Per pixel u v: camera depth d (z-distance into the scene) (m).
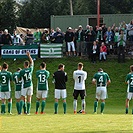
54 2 132.50
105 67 70.44
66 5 132.00
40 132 28.84
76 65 71.19
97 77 45.69
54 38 73.31
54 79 44.94
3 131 29.53
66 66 71.00
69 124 32.78
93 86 66.06
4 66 44.56
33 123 33.47
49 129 30.34
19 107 43.91
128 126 31.44
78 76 44.84
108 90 64.94
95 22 81.38
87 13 132.62
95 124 32.62
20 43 74.69
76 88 45.00
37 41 75.00
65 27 81.56
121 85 66.12
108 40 71.75
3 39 73.94
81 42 72.44
